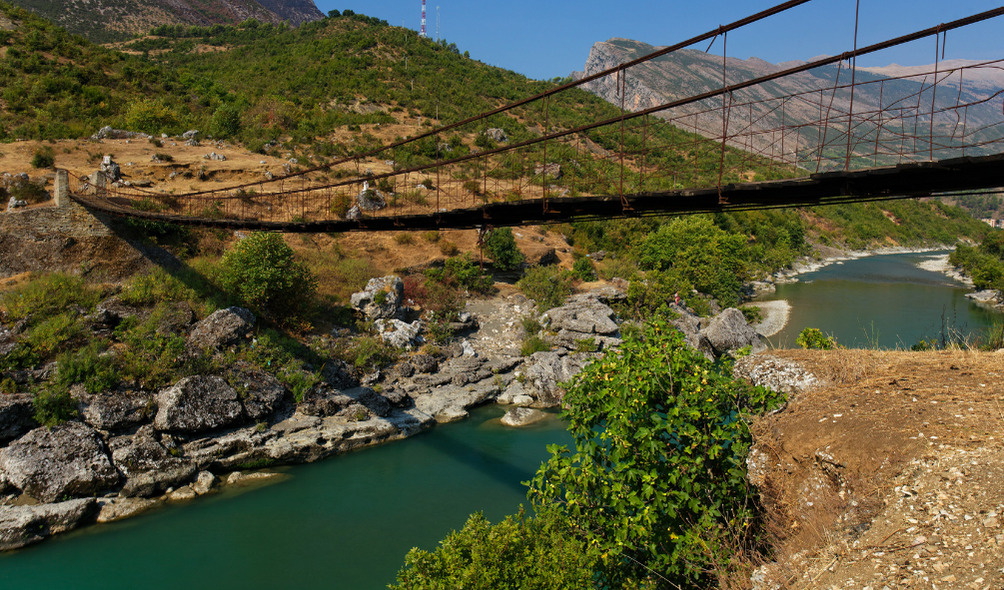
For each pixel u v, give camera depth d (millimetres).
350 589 15125
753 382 11164
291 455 22516
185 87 74250
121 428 20938
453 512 18938
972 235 129250
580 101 105125
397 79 96250
